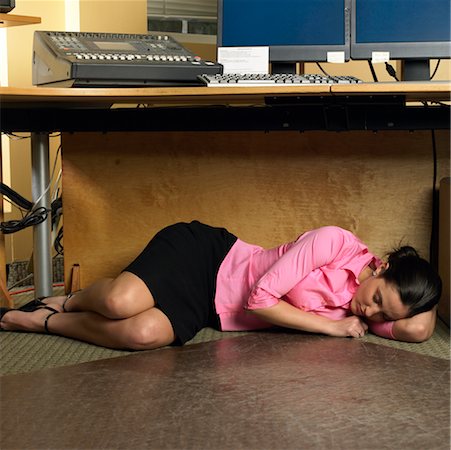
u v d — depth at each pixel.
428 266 2.09
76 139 2.64
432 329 2.12
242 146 2.63
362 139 2.62
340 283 2.12
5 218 3.18
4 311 2.29
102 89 2.13
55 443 1.43
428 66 2.57
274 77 2.23
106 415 1.56
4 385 1.74
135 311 2.01
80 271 2.68
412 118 2.50
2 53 3.20
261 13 2.55
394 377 1.80
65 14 3.39
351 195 2.64
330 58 2.54
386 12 2.53
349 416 1.56
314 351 2.01
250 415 1.56
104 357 1.98
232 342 2.10
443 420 1.55
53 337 2.17
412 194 2.63
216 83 2.14
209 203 2.66
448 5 2.51
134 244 2.68
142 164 2.65
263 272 2.17
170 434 1.47
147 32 3.70
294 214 2.65
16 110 2.52
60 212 2.87
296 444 1.43
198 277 2.16
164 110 2.56
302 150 2.62
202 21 3.89
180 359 1.94
